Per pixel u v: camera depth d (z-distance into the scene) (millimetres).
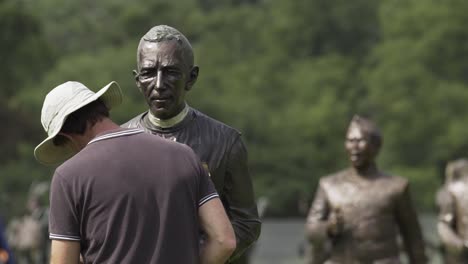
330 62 174500
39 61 122500
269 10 199125
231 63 180625
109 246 10422
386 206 22312
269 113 156125
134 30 179500
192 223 10633
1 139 115125
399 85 159500
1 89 120875
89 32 181750
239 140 12789
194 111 12844
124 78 135750
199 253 10672
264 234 86688
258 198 146000
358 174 22656
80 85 10953
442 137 151750
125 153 10609
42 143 10945
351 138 22547
